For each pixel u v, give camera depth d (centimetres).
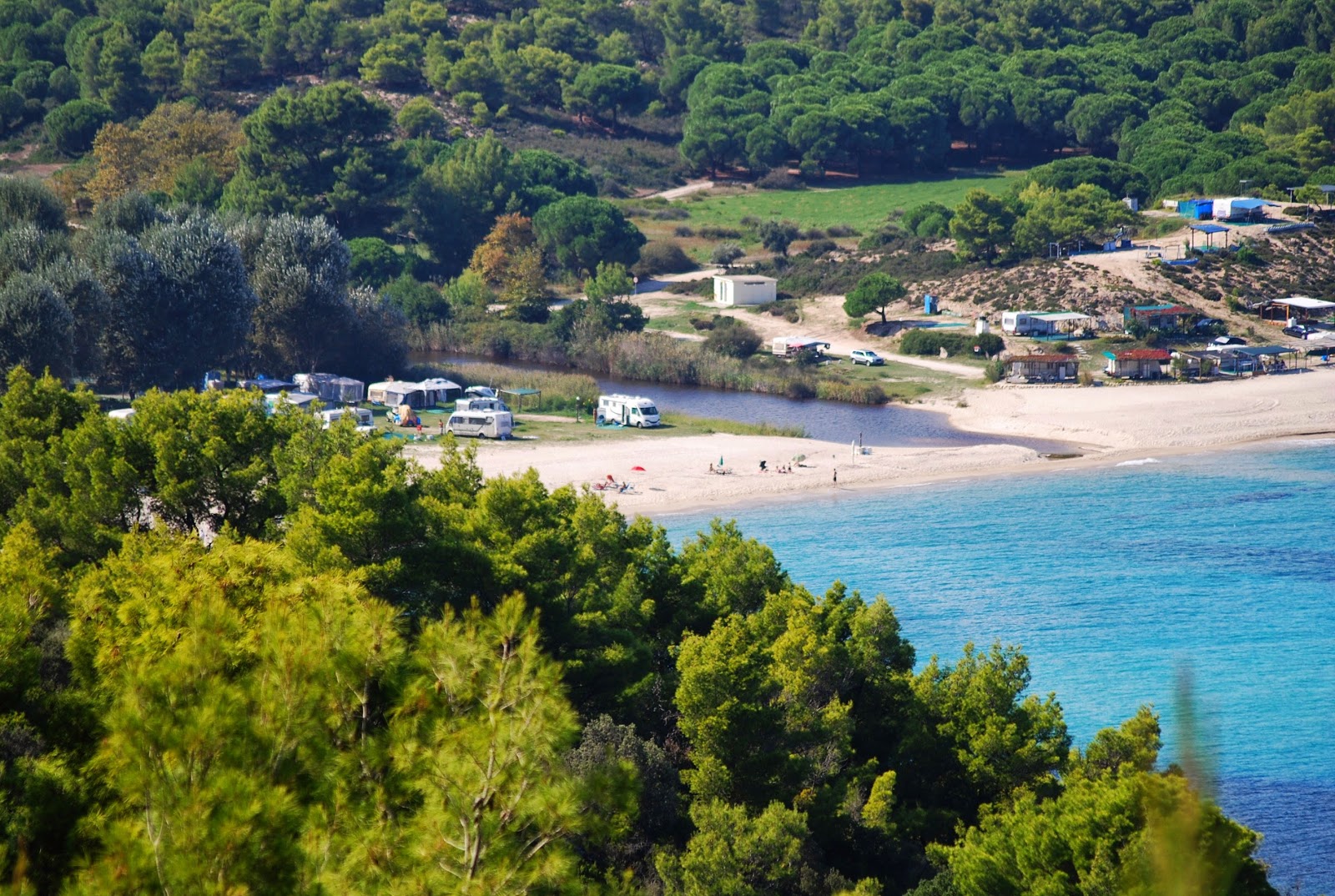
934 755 10944
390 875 4131
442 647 4822
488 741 4319
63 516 11675
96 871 3909
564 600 10906
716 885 8050
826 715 10450
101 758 4462
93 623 6156
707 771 9469
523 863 4172
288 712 4538
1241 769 12356
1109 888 7019
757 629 12088
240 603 6166
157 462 12306
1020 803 8712
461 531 11344
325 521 10288
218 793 4038
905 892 9056
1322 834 11169
